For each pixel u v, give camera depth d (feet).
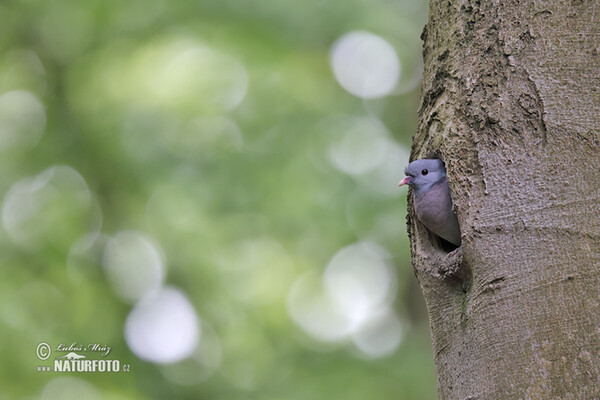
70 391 39.37
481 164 16.19
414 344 41.45
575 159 15.29
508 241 15.28
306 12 42.57
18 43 46.80
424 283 17.56
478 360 15.19
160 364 40.50
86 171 44.52
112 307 41.86
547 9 16.31
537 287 14.70
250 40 44.80
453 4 17.95
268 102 44.68
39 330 40.45
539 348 14.32
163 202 43.29
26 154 45.03
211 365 41.29
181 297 42.57
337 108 45.57
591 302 14.29
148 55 46.19
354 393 38.91
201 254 42.86
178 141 43.16
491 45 16.87
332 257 44.32
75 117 45.29
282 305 46.44
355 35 43.80
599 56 15.79
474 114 16.63
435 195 18.84
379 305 46.09
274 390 40.06
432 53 18.58
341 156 44.01
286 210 41.91
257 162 42.37
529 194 15.39
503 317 14.87
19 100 47.19
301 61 46.83
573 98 15.67
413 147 20.06
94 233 43.88
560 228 14.92
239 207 41.19
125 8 44.50
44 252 42.42
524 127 15.87
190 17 43.52
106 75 45.96
